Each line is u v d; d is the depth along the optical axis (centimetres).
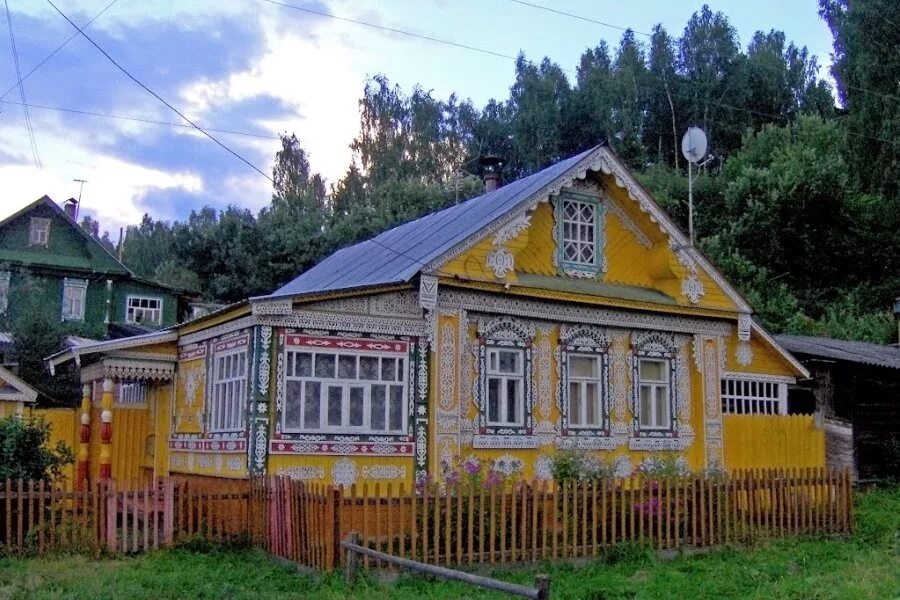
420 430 1652
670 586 1142
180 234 5369
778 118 6047
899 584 1126
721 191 4834
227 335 1680
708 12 6744
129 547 1324
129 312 4603
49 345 3409
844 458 2342
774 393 2317
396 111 6681
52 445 2188
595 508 1341
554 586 1144
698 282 2059
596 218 1989
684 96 6278
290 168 6825
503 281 1761
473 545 1250
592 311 1909
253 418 1507
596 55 7094
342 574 1130
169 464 1944
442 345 1694
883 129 4169
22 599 1028
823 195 4288
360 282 1786
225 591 1081
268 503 1338
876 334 3750
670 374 2030
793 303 3962
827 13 4697
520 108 6600
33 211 4494
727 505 1456
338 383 1588
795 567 1272
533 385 1822
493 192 2072
